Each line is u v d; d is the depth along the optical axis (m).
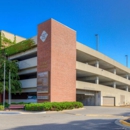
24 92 33.75
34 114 20.33
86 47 35.69
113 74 45.78
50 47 27.86
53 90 27.50
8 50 35.47
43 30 29.58
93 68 37.09
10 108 24.53
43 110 22.81
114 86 48.50
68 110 25.25
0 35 36.16
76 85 32.38
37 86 29.16
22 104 26.81
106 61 42.47
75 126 12.31
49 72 27.56
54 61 28.09
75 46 32.78
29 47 31.86
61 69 29.25
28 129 10.93
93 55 37.53
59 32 29.59
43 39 29.31
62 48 29.84
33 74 34.28
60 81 28.89
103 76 41.06
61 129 11.13
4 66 28.83
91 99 41.09
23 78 35.69
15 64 32.81
